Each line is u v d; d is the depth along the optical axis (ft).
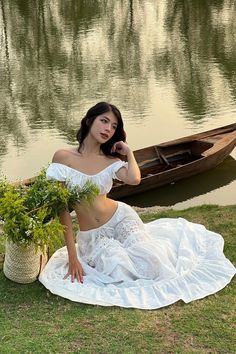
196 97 43.19
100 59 58.70
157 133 35.19
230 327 11.32
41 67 56.24
